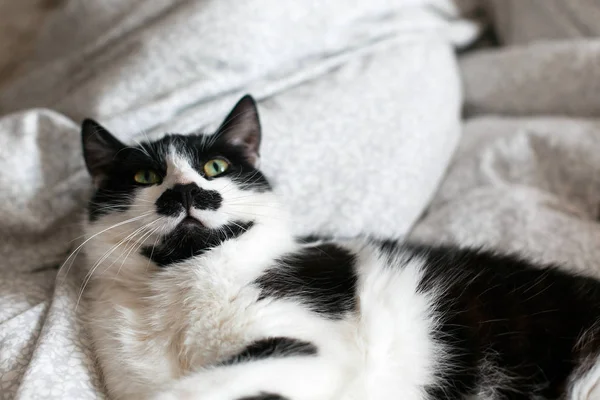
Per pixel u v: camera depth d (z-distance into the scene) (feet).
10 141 4.55
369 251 4.07
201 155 4.01
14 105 6.18
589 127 5.59
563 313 3.62
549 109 6.29
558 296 3.72
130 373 3.41
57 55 6.55
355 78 5.49
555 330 3.56
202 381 2.92
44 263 4.47
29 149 4.57
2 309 3.81
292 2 5.50
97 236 3.92
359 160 5.10
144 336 3.53
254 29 5.26
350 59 5.75
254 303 3.37
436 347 3.57
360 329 3.50
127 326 3.57
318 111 5.15
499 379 3.54
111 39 5.64
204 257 3.67
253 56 5.25
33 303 3.95
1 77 7.62
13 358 3.40
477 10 7.52
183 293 3.54
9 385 3.27
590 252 4.57
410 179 5.28
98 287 3.94
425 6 6.86
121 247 3.85
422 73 5.95
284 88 5.38
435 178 5.74
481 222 5.07
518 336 3.57
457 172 5.98
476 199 5.36
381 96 5.47
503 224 4.99
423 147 5.52
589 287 3.80
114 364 3.48
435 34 6.55
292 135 4.98
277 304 3.39
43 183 4.58
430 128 5.69
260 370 2.95
